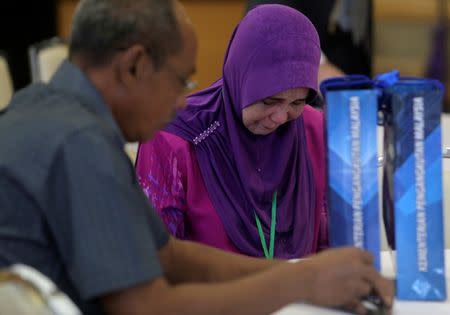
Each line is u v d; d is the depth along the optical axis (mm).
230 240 2902
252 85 2744
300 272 1863
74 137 1801
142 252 1779
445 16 8164
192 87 2111
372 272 1951
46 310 1520
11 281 1541
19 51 9508
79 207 1759
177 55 1951
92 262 1745
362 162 2051
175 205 2912
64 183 1781
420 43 8273
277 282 1851
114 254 1754
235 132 2896
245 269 2293
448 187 3162
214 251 2350
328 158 2066
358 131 2037
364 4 4625
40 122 1849
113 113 1965
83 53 1936
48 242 1846
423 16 8219
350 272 1877
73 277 1788
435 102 2023
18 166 1808
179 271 2312
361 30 4668
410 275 2121
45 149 1801
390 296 1965
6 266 1814
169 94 1989
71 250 1785
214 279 2297
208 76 9461
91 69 1939
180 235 2941
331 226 2090
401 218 2096
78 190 1764
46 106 1922
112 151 1819
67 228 1786
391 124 2084
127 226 1774
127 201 1792
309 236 3004
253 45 2730
